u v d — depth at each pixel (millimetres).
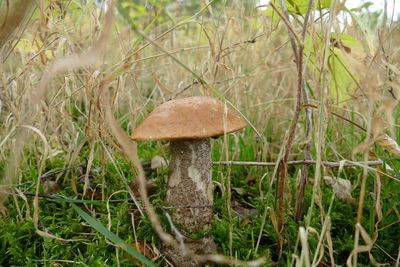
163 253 402
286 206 457
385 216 426
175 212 398
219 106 381
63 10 435
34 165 501
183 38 677
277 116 614
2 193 382
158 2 573
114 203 460
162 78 657
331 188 501
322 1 381
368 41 368
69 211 445
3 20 324
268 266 385
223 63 491
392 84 329
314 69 382
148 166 566
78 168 503
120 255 398
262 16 521
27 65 423
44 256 389
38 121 451
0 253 403
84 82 454
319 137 337
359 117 515
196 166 392
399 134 453
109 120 271
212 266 396
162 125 363
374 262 345
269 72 617
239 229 430
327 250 408
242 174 554
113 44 500
